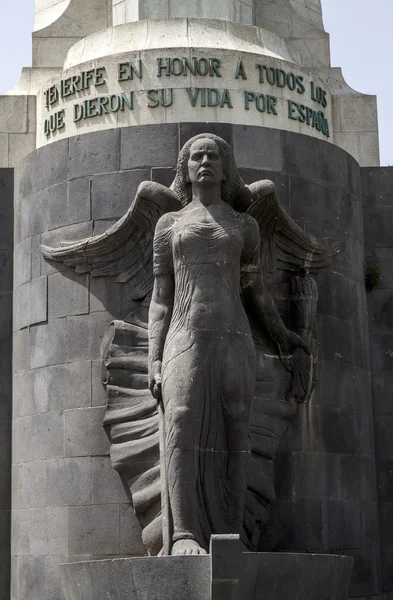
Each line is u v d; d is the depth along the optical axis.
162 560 10.68
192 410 11.65
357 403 14.15
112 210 13.73
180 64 14.34
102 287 13.54
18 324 14.43
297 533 13.09
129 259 13.41
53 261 13.94
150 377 12.09
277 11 16.91
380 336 15.05
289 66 14.86
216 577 10.27
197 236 11.97
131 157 13.80
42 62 16.47
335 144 16.06
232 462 11.78
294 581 10.96
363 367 14.46
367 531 13.91
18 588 13.67
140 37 14.93
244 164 13.85
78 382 13.46
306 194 14.12
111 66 14.45
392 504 14.52
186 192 12.54
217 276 11.92
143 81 14.33
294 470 13.22
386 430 14.73
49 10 17.48
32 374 13.95
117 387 13.12
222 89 14.34
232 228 12.09
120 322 13.27
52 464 13.45
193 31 14.93
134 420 12.98
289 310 13.55
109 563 11.04
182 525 11.48
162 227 12.25
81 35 16.56
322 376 13.73
